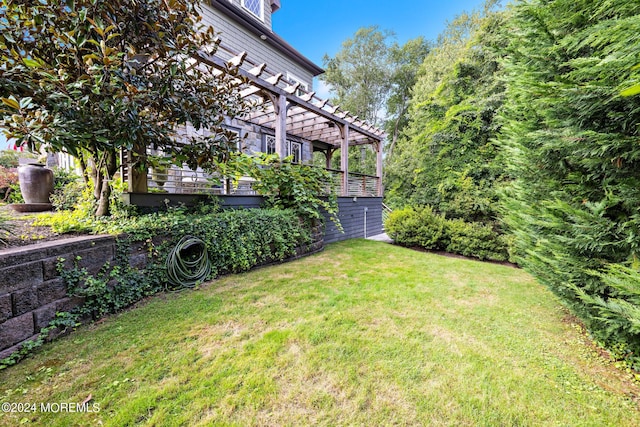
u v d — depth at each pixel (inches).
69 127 92.1
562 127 87.4
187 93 132.0
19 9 91.5
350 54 777.6
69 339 80.1
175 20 118.3
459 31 545.0
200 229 133.9
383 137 380.5
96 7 97.1
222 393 61.2
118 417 53.7
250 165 191.6
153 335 83.9
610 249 77.8
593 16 75.8
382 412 58.0
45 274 79.1
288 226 186.1
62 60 99.7
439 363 75.1
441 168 323.0
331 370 70.3
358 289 131.7
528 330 95.7
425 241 256.2
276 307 107.5
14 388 60.3
